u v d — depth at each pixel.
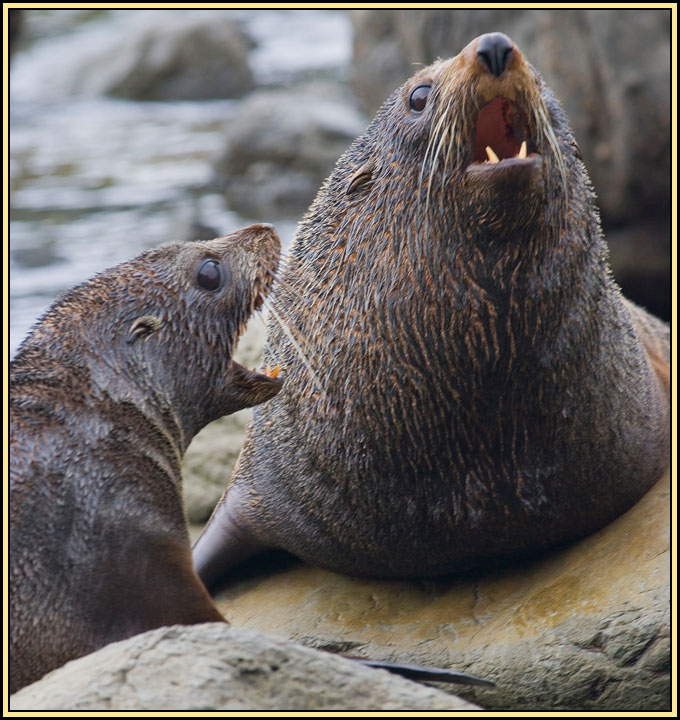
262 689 19.59
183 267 28.19
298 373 29.41
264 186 89.94
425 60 73.31
